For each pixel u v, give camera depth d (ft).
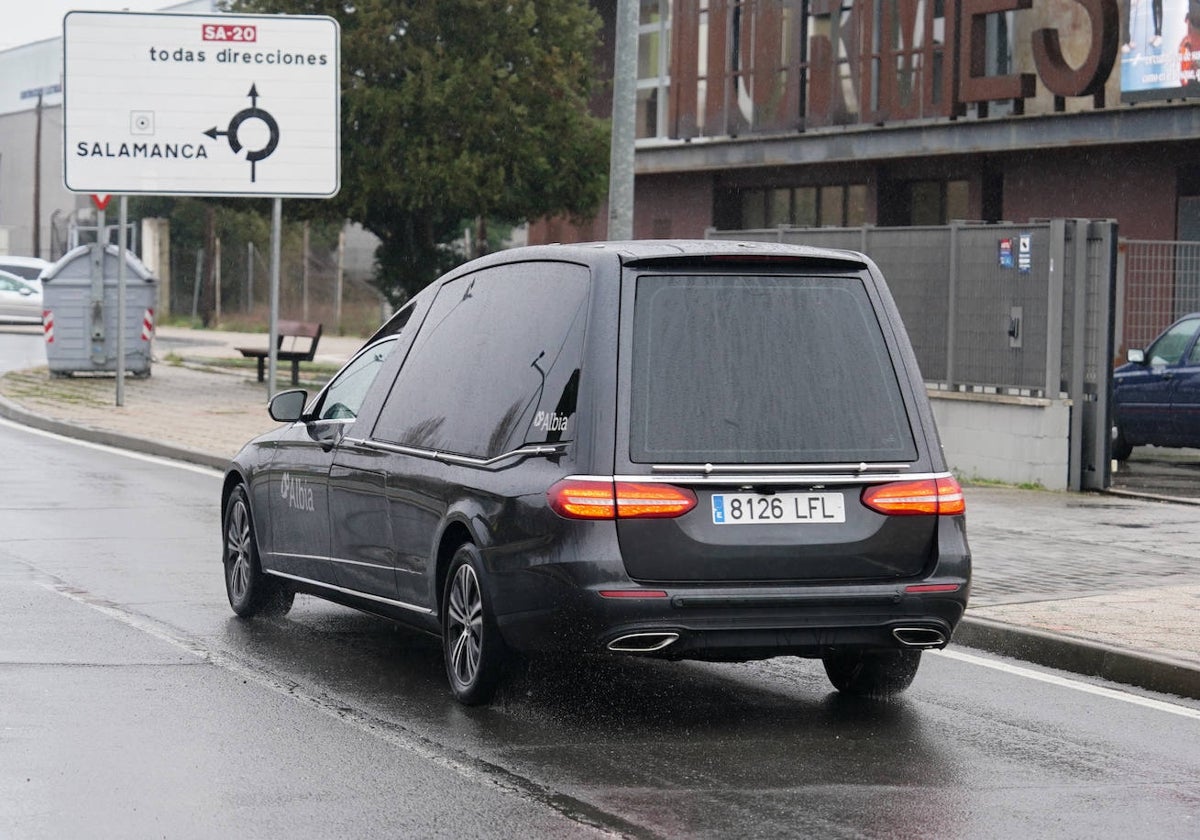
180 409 178.60
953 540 54.19
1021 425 127.75
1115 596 76.07
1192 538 97.09
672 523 51.57
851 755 50.88
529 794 45.83
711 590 51.62
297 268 426.92
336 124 174.40
